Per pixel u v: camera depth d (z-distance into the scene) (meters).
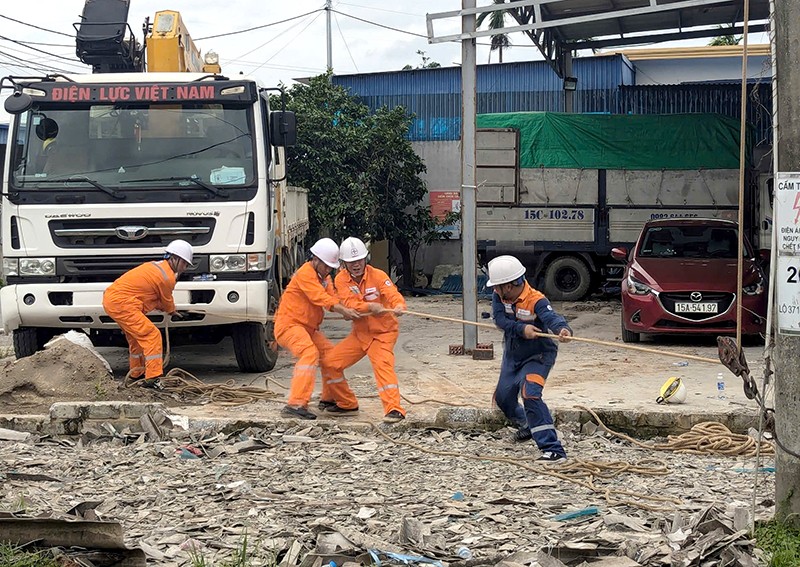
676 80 32.38
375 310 9.24
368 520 6.13
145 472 7.59
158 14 13.51
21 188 11.18
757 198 20.17
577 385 11.49
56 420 9.18
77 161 11.31
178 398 10.62
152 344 10.70
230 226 11.29
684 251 15.70
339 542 5.42
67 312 11.16
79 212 11.15
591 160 20.86
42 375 10.47
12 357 13.84
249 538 5.71
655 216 20.80
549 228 21.20
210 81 11.49
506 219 21.38
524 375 8.15
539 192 21.16
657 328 14.37
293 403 9.54
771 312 5.56
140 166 11.31
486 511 6.41
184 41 13.95
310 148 23.88
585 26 20.27
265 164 11.54
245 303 11.25
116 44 13.14
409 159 25.30
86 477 7.45
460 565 5.18
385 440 8.88
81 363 10.60
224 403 10.41
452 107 27.12
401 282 25.83
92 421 9.20
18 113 11.30
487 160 21.27
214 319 11.36
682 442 8.74
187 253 10.71
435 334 16.94
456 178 26.69
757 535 5.50
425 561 5.23
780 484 5.57
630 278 14.88
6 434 8.98
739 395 10.61
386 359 9.42
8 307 11.20
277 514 6.30
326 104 25.25
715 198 20.48
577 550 5.28
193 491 6.98
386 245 26.52
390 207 25.47
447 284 25.47
